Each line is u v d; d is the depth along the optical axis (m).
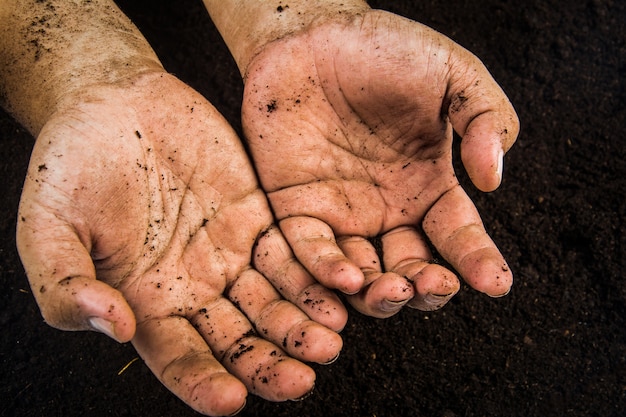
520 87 0.50
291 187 0.39
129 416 0.43
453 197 0.37
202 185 0.37
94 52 0.39
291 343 0.34
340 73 0.37
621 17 0.51
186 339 0.34
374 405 0.43
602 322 0.44
